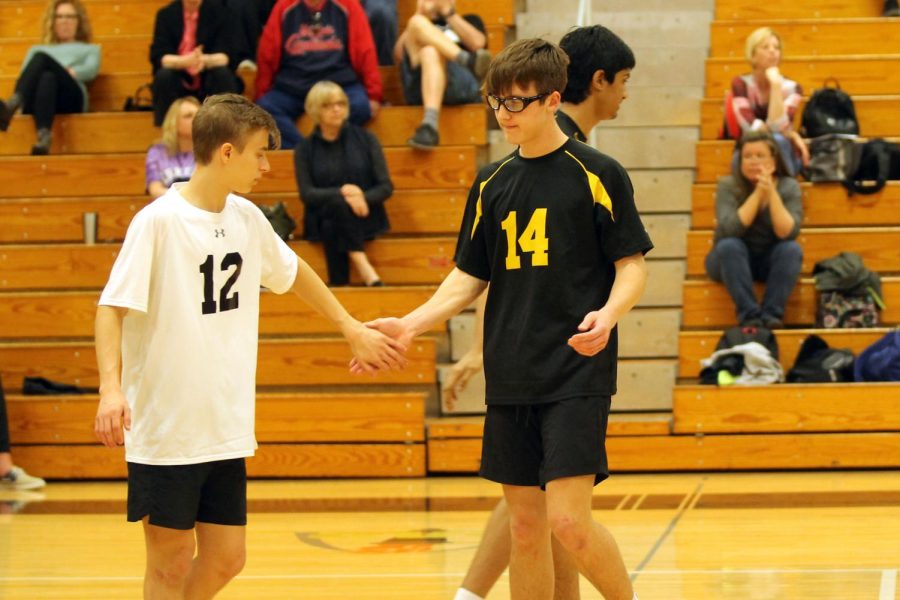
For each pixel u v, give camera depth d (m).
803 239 15.09
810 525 10.57
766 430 13.40
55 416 14.05
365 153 15.29
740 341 13.87
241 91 17.00
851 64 17.16
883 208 15.45
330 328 14.70
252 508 11.95
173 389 6.12
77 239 16.11
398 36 18.38
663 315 14.86
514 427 6.24
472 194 6.55
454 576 8.85
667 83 17.77
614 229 6.14
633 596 6.18
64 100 17.09
